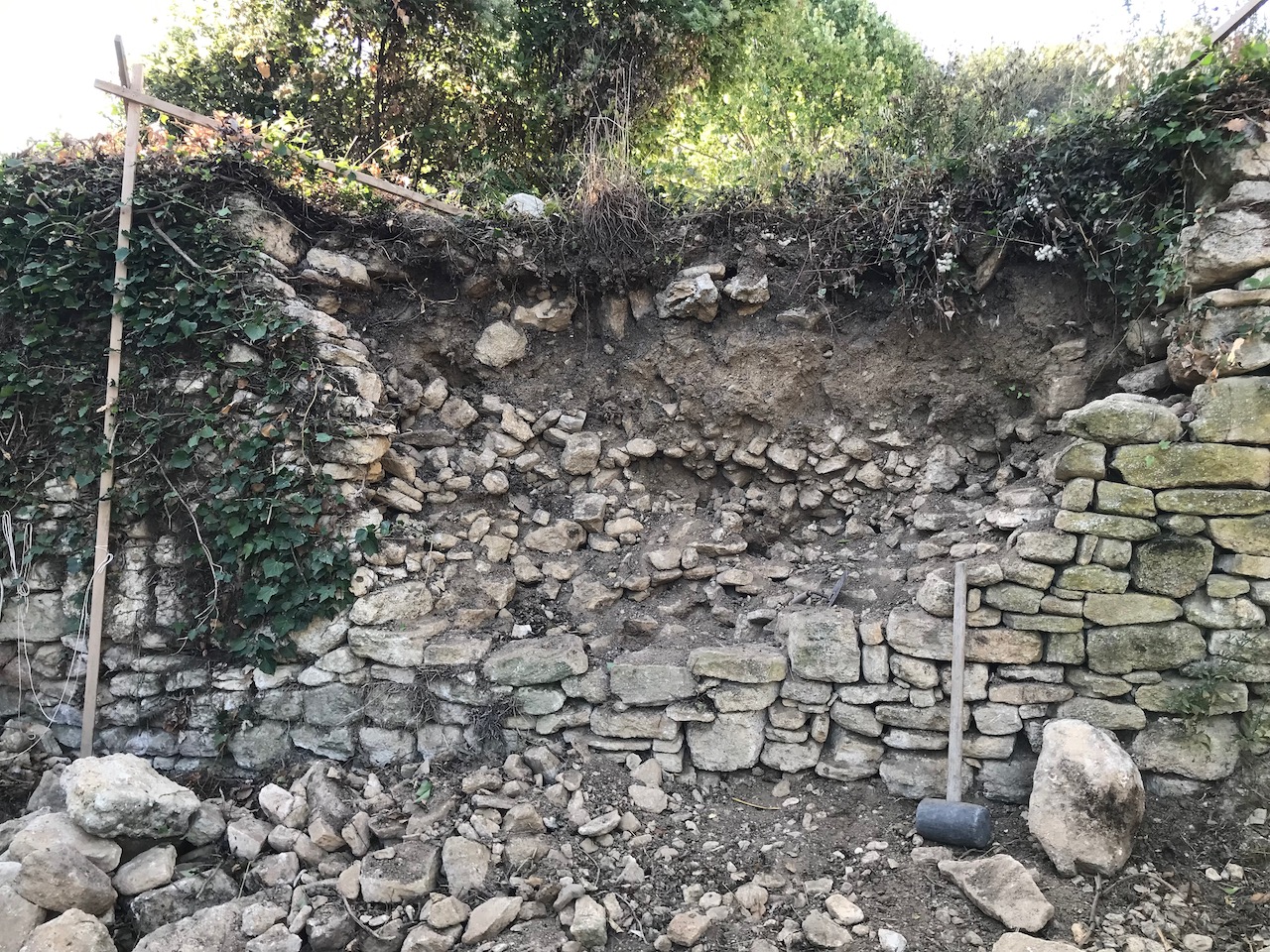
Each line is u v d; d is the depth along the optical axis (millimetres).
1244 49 3123
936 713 3168
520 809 3027
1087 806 2729
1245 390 2930
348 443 3623
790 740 3320
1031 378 3826
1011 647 3117
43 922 2625
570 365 4449
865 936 2564
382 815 3053
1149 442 3014
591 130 4980
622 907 2744
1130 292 3447
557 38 6934
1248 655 2893
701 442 4273
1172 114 3215
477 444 4234
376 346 4203
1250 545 2912
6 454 3701
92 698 3605
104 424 3664
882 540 3961
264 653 3578
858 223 4055
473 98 7340
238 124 3900
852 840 3037
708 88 7906
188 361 3713
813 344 4145
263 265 3783
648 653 3547
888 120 4672
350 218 4180
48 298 3678
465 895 2746
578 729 3471
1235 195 3041
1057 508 3246
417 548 3803
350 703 3551
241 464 3625
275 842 3037
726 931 2654
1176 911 2586
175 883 2875
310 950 2646
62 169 3748
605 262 4301
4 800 3445
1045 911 2525
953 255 3801
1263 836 2768
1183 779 2953
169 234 3695
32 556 3705
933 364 4039
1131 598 3016
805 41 9359
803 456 4148
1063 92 4840
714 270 4188
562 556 4070
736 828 3152
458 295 4352
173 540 3709
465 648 3535
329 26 6977
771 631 3635
